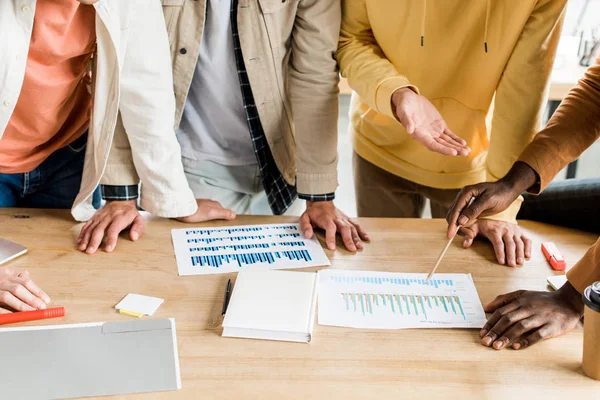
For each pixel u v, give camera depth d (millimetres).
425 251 1514
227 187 1965
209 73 1695
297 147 1722
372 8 1580
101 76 1393
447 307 1303
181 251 1483
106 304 1280
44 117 1505
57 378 1070
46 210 1664
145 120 1489
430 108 1458
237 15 1584
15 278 1300
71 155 1825
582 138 1440
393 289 1357
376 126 1892
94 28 1371
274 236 1573
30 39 1300
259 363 1129
